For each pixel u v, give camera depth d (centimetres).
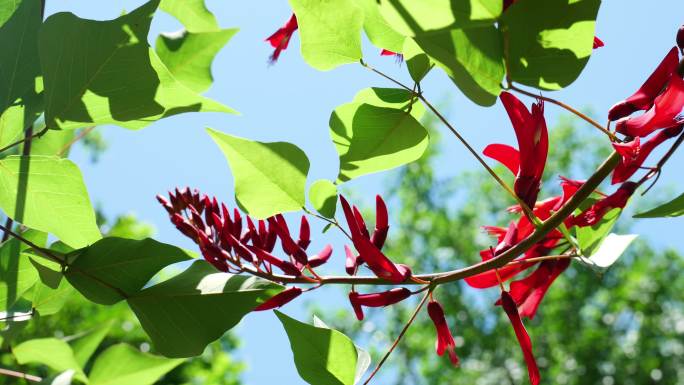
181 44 73
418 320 554
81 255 62
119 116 61
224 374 254
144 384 56
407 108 65
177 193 72
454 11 54
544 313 563
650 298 524
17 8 64
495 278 71
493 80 57
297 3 61
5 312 66
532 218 63
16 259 66
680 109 62
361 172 66
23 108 63
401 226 600
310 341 65
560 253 72
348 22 62
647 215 63
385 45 63
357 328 550
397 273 65
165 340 60
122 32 60
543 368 538
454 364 69
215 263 69
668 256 545
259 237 71
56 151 74
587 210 65
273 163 66
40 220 65
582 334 542
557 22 57
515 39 57
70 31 60
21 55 64
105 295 61
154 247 62
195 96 62
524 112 64
